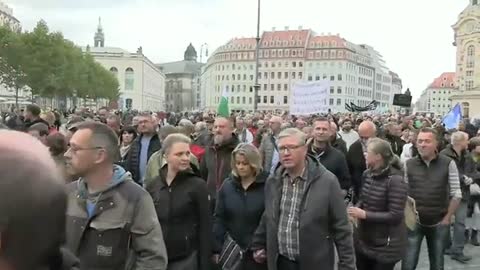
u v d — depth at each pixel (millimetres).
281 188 4844
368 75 170375
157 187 5039
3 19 109312
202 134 10875
